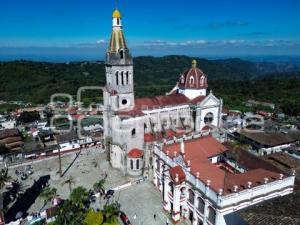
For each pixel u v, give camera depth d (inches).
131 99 3484.3
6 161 4025.6
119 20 3193.9
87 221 2482.8
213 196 2225.6
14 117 7003.0
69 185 3284.9
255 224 1860.2
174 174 2598.4
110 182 3366.1
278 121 6230.3
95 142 4613.7
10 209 2881.4
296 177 2876.5
